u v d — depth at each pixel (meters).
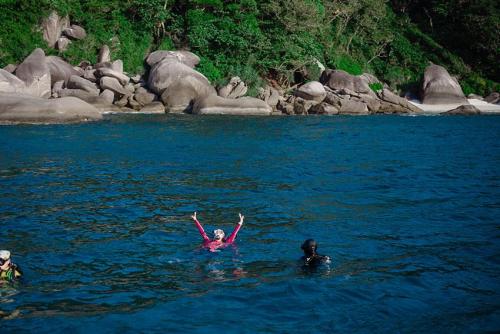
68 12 38.12
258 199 13.06
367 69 50.06
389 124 31.58
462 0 53.81
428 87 46.06
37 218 11.12
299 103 37.88
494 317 6.67
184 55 38.25
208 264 8.56
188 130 26.19
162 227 10.62
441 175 16.39
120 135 23.81
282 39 41.22
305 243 8.70
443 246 9.55
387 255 9.05
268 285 7.67
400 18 56.94
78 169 16.45
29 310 6.83
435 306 7.00
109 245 9.48
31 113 26.77
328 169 17.20
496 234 10.30
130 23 40.31
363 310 6.86
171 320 6.55
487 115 39.22
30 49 35.91
